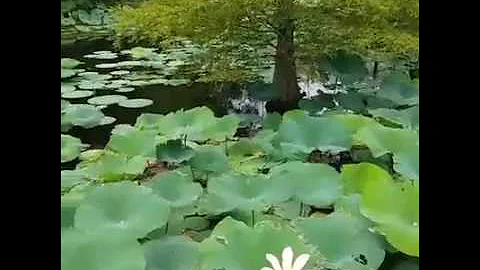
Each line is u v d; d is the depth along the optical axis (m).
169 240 1.65
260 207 1.81
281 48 3.27
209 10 3.12
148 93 3.90
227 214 1.86
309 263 1.44
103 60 4.70
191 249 1.60
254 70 3.46
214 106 3.65
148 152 2.28
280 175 1.92
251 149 2.46
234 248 1.46
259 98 3.30
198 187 1.94
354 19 3.14
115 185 1.74
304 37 3.22
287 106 3.31
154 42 3.82
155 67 4.34
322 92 3.40
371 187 1.63
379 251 1.53
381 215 1.55
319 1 3.11
